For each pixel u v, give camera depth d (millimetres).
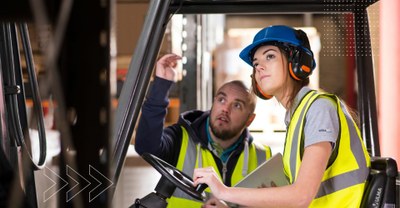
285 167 2133
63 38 778
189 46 3607
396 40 4332
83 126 813
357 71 2725
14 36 2326
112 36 798
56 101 763
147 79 2078
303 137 2016
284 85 2117
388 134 4566
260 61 2133
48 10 714
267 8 2650
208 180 2037
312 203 2098
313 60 2121
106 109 814
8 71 2232
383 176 2074
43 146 2369
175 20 4008
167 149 2895
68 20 777
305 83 2131
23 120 2342
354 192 2061
